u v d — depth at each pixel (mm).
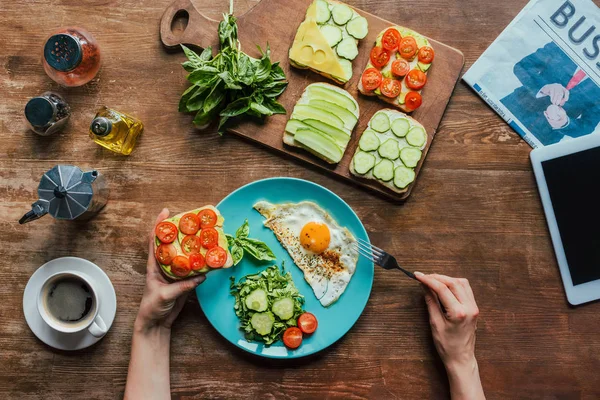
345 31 921
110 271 928
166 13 927
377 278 945
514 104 952
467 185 952
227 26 900
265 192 912
